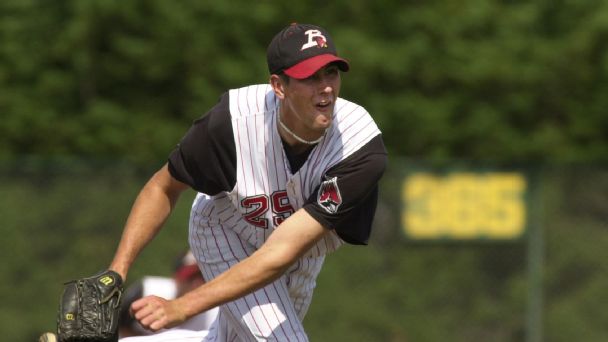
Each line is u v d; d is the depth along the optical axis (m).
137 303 13.26
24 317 38.06
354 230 14.95
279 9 46.34
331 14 46.62
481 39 46.47
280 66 13.88
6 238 38.03
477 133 45.34
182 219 37.97
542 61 46.03
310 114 13.87
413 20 46.38
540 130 46.03
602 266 39.59
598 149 46.50
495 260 39.25
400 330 38.97
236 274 13.86
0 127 46.16
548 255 39.53
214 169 14.78
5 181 38.00
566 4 47.66
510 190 39.28
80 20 46.03
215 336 17.20
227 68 45.50
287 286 16.30
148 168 38.31
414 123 45.12
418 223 39.09
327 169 14.45
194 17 46.50
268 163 14.62
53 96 46.91
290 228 14.19
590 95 46.88
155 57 46.50
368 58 44.78
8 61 46.88
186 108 46.59
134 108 46.88
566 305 39.53
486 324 39.19
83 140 46.09
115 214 38.12
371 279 38.91
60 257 38.09
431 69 45.38
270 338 15.67
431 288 39.06
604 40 46.72
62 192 38.09
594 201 39.66
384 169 14.57
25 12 47.31
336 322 38.75
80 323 13.53
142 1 46.44
